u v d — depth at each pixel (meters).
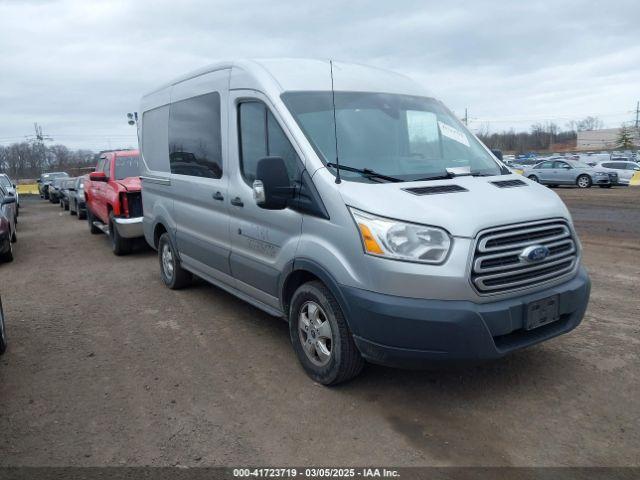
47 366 4.56
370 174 3.84
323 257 3.68
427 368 3.39
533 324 3.48
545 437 3.26
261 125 4.39
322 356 3.94
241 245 4.79
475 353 3.28
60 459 3.18
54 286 7.51
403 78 5.14
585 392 3.79
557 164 26.72
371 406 3.68
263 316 5.75
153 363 4.57
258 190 4.08
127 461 3.15
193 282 7.14
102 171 10.97
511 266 3.38
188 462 3.12
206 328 5.41
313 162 3.81
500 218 3.40
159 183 6.68
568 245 3.78
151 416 3.66
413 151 4.34
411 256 3.27
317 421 3.52
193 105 5.63
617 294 6.09
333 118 4.18
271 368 4.36
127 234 9.23
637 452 3.10
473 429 3.37
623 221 12.45
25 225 16.77
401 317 3.26
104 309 6.21
